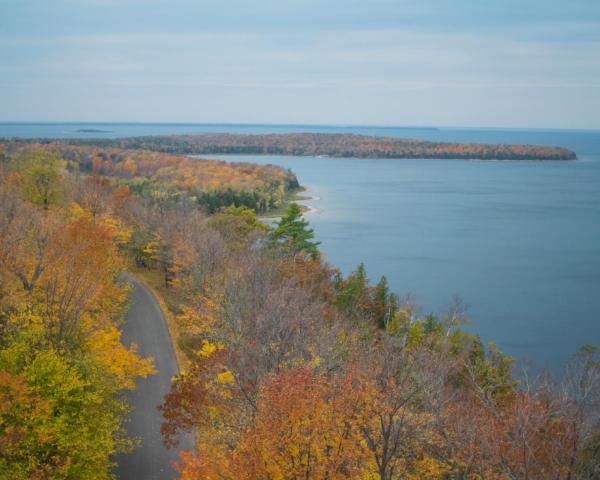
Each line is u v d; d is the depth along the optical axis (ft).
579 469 78.74
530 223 516.32
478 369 133.69
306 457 70.90
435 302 281.13
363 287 201.57
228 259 173.47
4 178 244.63
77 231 132.57
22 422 81.66
